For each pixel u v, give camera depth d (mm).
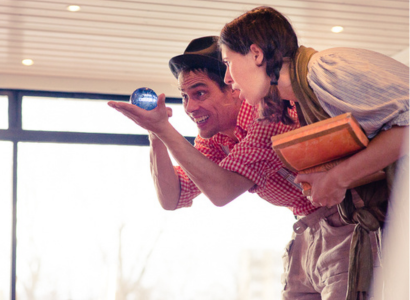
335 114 1386
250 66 1531
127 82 5750
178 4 4164
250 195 6266
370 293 1423
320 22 4562
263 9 1538
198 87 1941
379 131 1332
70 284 5793
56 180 5840
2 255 5512
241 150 1708
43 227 5773
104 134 5625
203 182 1658
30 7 4180
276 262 6191
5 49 4941
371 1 4219
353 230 1601
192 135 5832
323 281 1648
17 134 5488
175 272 6023
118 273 5871
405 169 1306
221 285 6086
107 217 5914
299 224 1742
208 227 6160
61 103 5711
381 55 1382
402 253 1263
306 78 1438
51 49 4957
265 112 1583
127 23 4465
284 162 1401
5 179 5551
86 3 4129
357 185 1403
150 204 6027
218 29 4574
